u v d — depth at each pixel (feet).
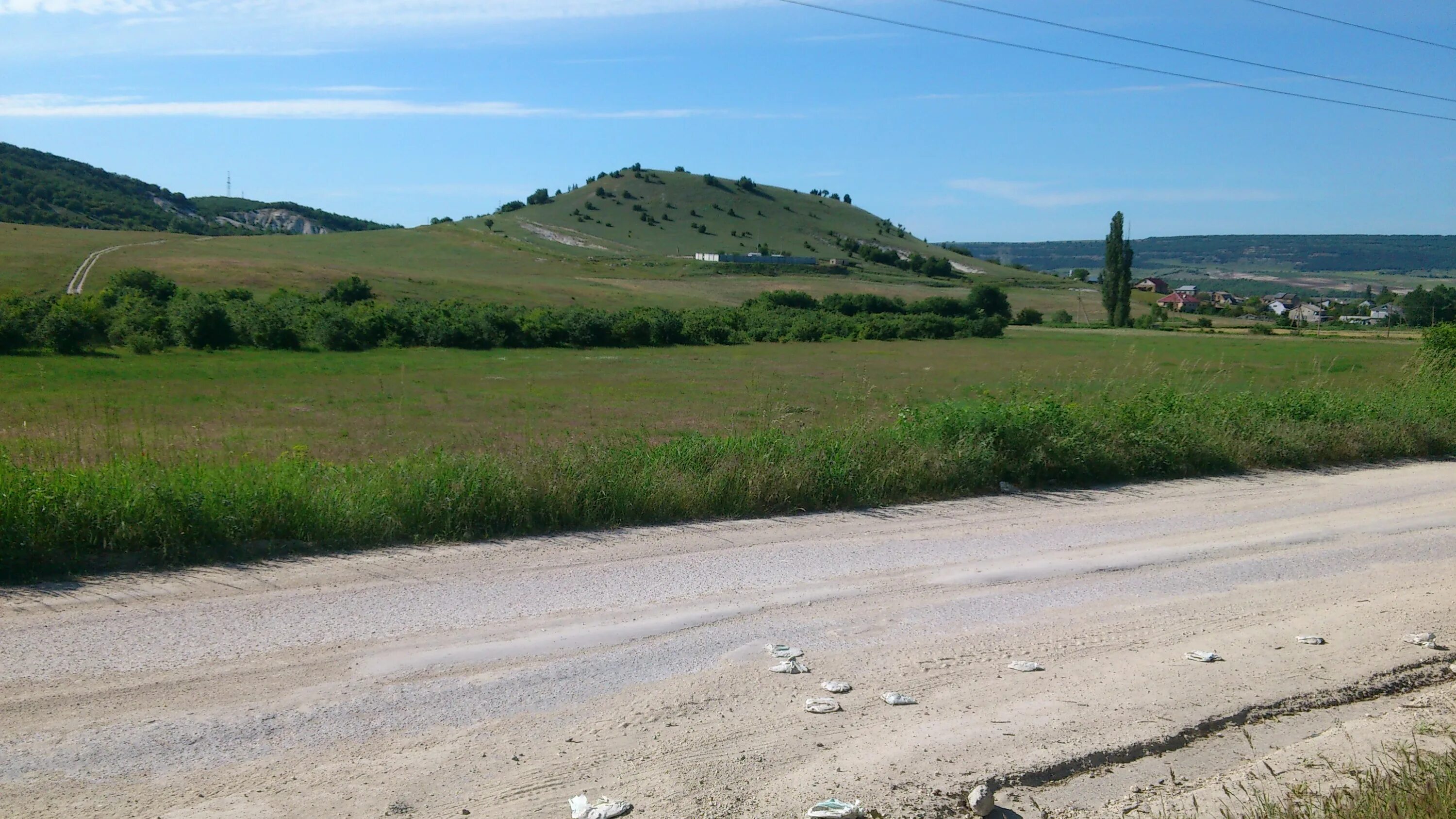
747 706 15.53
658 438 61.26
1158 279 563.89
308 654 17.01
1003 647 18.66
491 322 176.04
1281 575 24.45
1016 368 143.13
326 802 12.23
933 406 43.16
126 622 18.22
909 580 23.03
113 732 13.82
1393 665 18.28
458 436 63.46
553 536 26.45
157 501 22.82
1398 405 50.11
